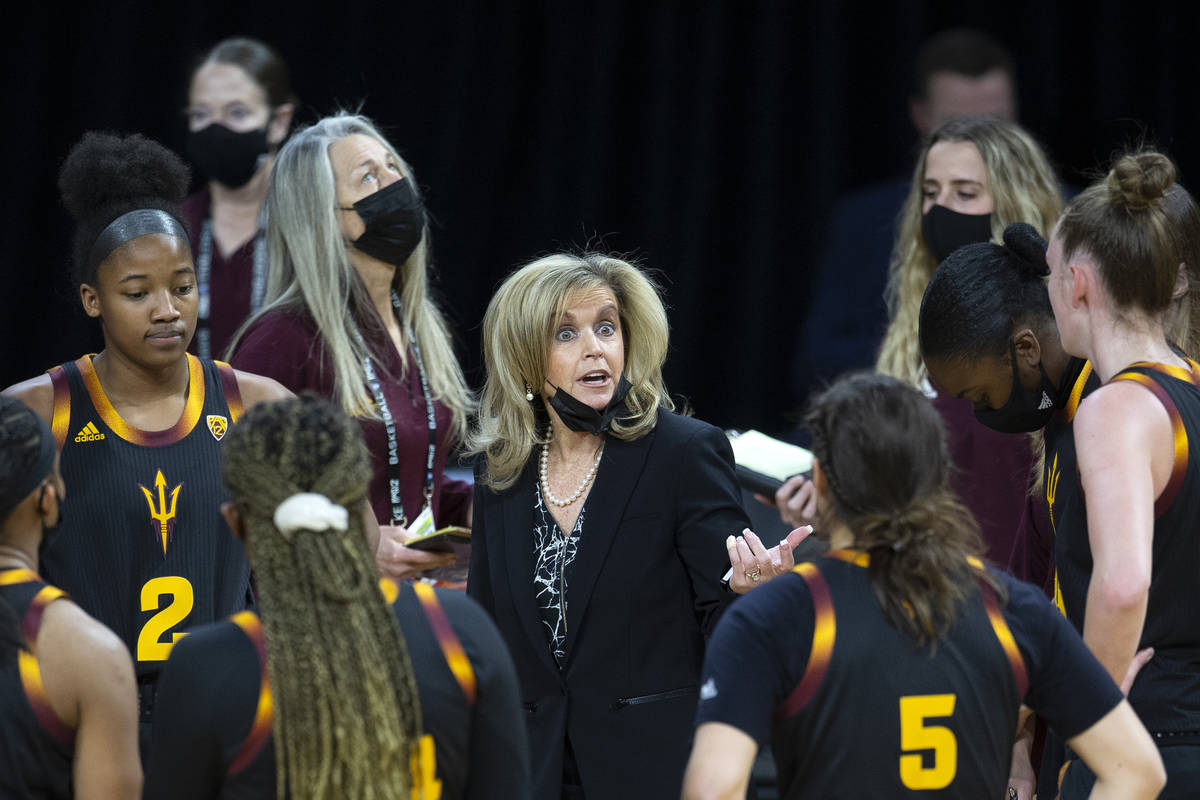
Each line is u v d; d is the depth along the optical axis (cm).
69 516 1023
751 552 955
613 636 1005
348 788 646
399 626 690
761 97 2281
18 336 2277
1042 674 739
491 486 1078
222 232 1869
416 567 1190
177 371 1071
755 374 2309
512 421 1077
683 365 2295
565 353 1040
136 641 1027
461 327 2309
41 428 769
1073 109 2303
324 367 1323
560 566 1030
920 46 2267
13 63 2241
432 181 2302
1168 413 861
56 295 2280
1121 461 847
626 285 1075
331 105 2300
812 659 716
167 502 1044
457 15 2277
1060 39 2277
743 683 712
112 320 1031
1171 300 912
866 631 719
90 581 1022
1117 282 898
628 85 2309
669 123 2291
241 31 2277
